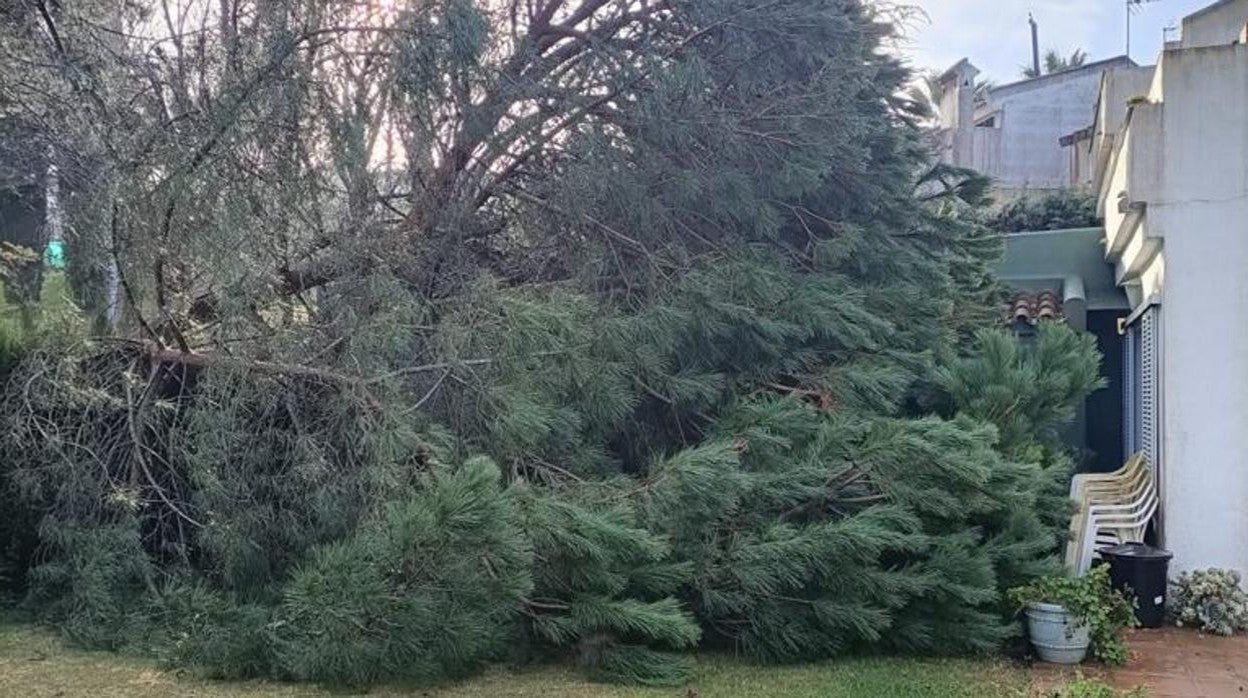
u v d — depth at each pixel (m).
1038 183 29.33
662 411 7.05
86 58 6.64
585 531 5.29
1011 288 11.84
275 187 6.23
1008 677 6.04
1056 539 7.32
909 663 6.27
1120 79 13.27
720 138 7.21
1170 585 7.81
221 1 6.42
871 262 8.22
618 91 7.06
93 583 6.34
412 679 5.58
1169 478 8.06
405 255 6.58
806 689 5.65
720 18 7.21
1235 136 7.96
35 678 5.63
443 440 5.84
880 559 6.28
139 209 6.21
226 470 6.19
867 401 7.18
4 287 7.90
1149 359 8.88
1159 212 8.13
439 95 6.48
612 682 5.71
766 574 5.79
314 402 6.27
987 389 7.51
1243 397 7.91
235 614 5.90
